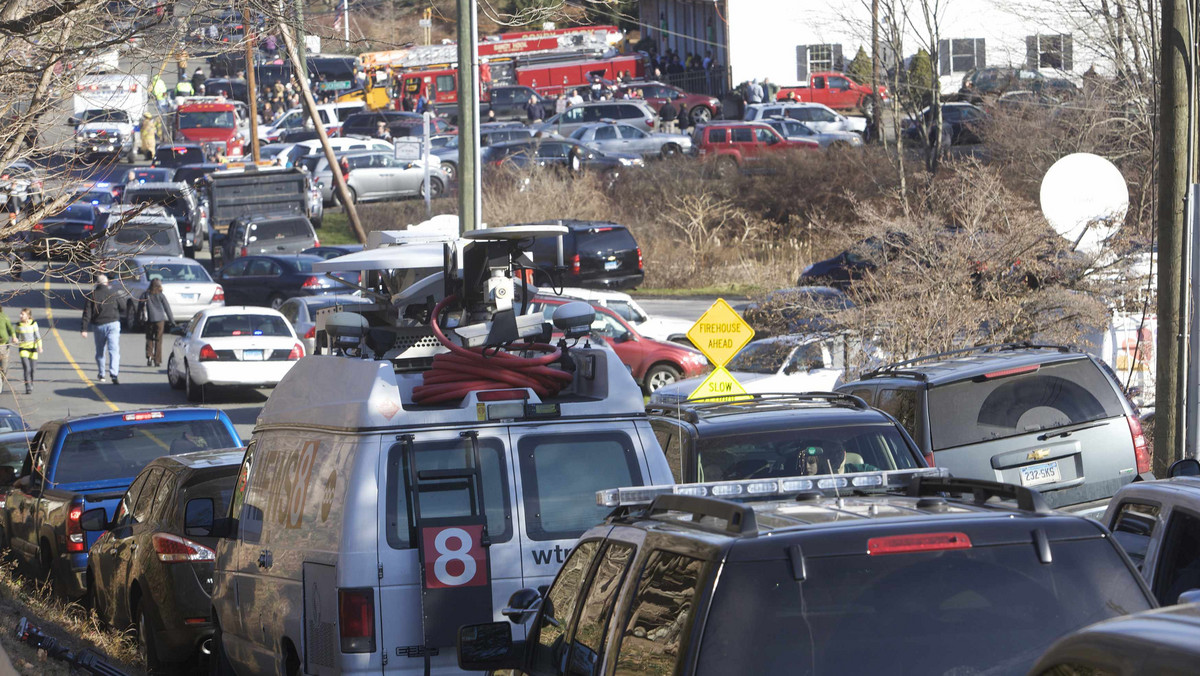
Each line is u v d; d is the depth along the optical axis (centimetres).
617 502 1797
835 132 18538
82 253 4041
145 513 4031
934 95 14175
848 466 3491
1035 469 3812
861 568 1445
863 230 6266
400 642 2434
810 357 6681
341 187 15412
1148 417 5559
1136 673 838
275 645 2791
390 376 2548
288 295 12556
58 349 11869
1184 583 2233
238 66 5709
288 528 2733
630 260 12638
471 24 8094
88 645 3931
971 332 5975
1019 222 6069
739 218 15612
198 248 17300
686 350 8900
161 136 17962
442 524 2473
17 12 3881
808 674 1404
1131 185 10306
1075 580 1473
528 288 3375
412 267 3772
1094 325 5959
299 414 2816
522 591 2133
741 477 3459
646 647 1518
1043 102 13575
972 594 1451
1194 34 4666
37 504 4903
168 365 10106
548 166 16612
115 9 4119
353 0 7619
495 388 2650
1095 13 10475
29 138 4331
